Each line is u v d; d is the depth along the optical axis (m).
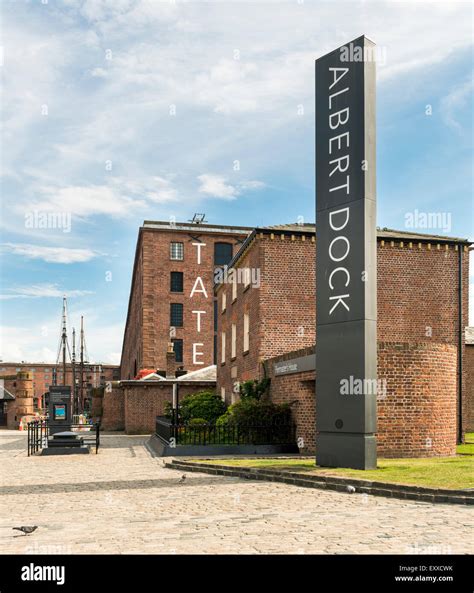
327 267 14.73
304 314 23.92
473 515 8.68
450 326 25.09
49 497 12.02
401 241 25.00
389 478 11.51
